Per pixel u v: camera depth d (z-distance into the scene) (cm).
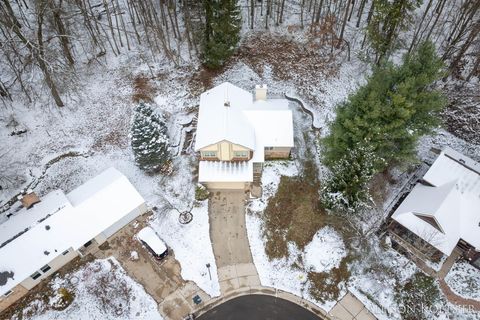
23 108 4100
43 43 3931
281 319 3011
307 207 3616
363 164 3073
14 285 2886
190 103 4412
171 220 3512
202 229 3466
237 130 3591
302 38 4947
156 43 4516
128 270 3228
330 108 4412
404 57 3684
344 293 3158
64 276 3180
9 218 3356
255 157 3706
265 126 3828
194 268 3247
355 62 4700
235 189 3750
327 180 3500
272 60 4809
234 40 4412
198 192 3634
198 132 3669
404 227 3381
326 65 4731
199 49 4709
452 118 4209
